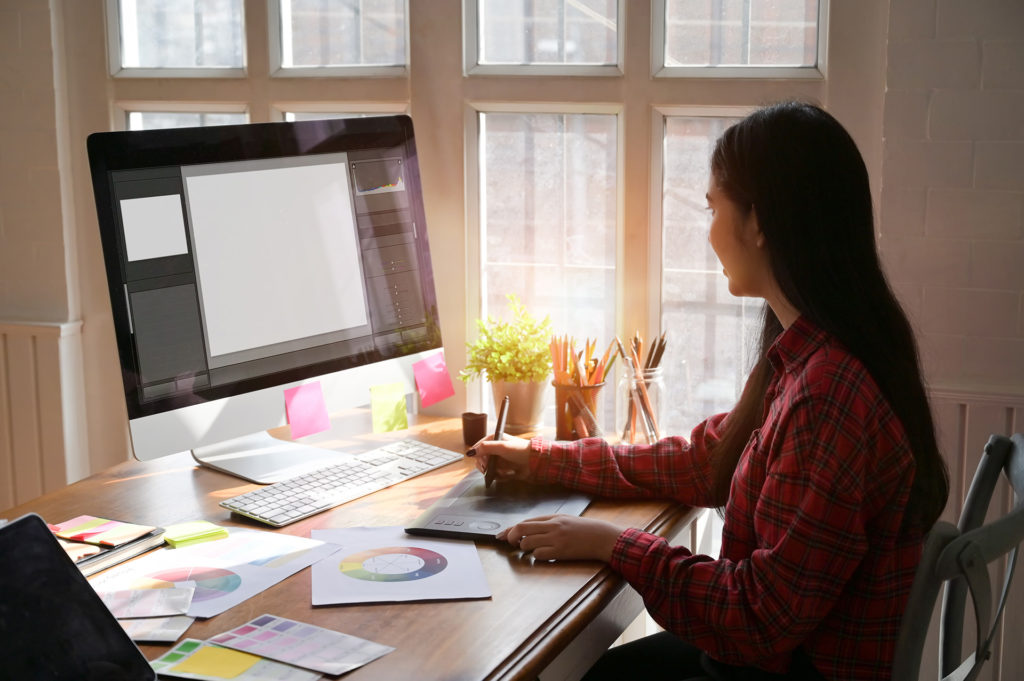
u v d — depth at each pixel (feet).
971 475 5.75
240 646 3.44
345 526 4.60
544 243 6.59
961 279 5.70
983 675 5.95
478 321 6.31
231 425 5.19
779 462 3.75
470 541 4.42
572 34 6.32
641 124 6.21
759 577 3.72
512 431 6.15
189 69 6.99
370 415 6.61
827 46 5.83
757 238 3.98
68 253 7.23
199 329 5.06
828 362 3.76
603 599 3.97
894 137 5.68
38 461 7.45
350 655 3.39
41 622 3.02
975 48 5.48
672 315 6.47
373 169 5.79
